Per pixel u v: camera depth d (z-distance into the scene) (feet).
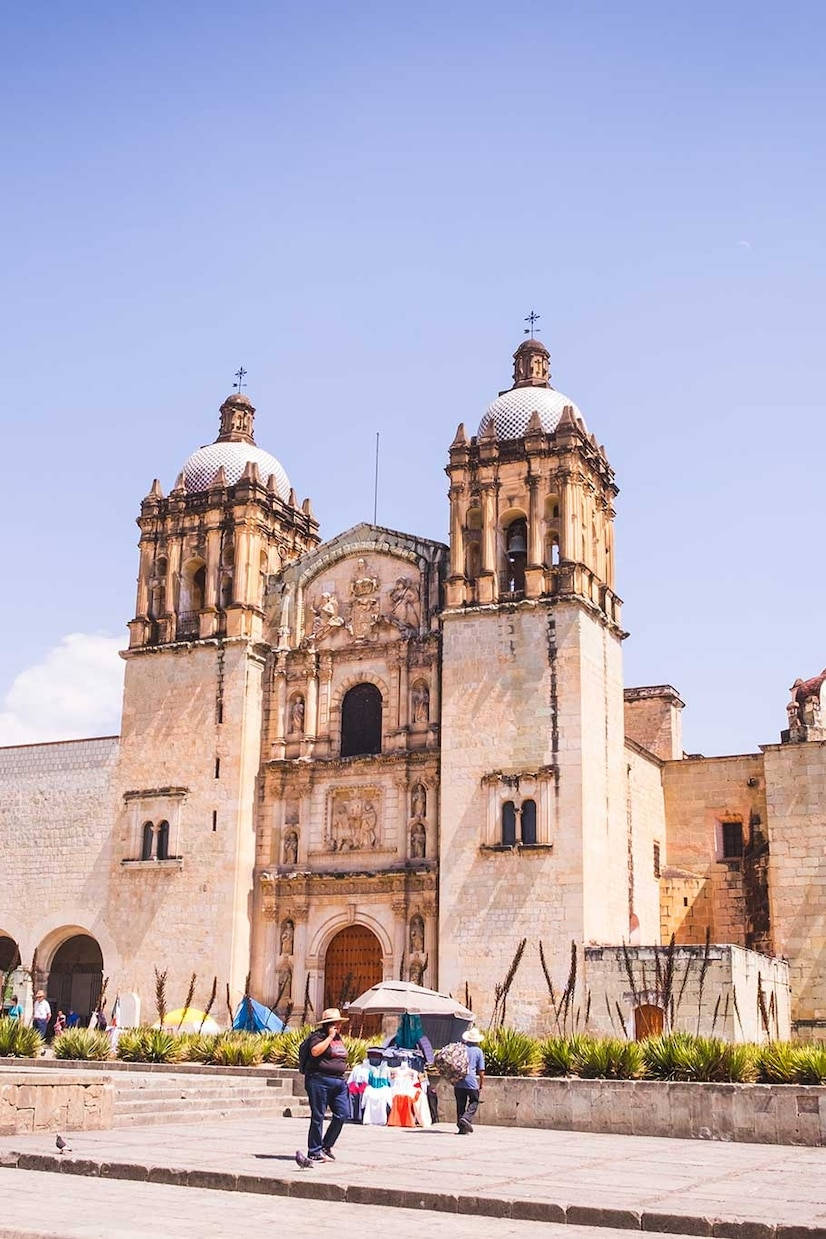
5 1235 55.21
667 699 249.55
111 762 216.33
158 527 226.38
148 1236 54.49
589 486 202.59
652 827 216.33
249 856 203.41
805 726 207.00
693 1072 110.22
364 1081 111.24
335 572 214.90
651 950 169.27
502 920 179.63
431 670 200.23
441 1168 78.69
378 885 194.29
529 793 183.32
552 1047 119.65
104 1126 98.17
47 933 212.84
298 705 209.46
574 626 187.21
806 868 198.29
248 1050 138.72
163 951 201.57
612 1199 67.10
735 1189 71.97
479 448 202.90
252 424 242.58
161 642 218.79
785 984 191.52
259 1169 75.36
